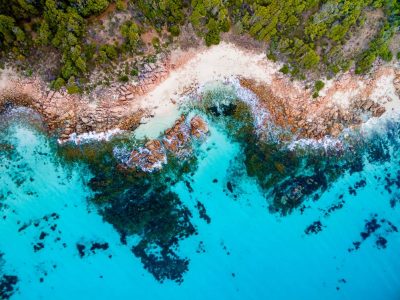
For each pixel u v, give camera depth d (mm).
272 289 53938
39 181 50875
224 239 53562
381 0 53031
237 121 54312
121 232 51531
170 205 52469
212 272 53000
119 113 51938
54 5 46688
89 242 51031
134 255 51656
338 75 55688
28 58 50094
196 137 53250
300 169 55250
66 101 50844
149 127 52500
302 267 54938
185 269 52531
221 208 53688
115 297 50781
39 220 50500
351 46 54656
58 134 50969
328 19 52344
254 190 54281
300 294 54438
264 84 54812
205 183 53531
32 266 49781
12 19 46656
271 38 53906
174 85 53062
